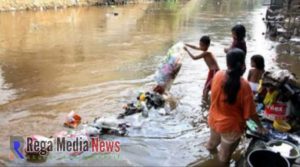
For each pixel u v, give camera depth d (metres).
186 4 26.75
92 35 12.56
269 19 14.49
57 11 18.98
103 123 5.05
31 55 9.49
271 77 4.85
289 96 4.83
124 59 9.26
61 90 6.73
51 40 11.52
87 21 15.82
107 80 7.39
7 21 14.98
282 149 4.25
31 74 7.77
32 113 5.63
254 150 4.02
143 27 14.71
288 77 4.83
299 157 4.22
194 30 14.16
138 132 5.09
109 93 6.59
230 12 21.55
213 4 27.23
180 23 16.09
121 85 7.05
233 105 3.95
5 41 11.16
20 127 5.13
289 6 15.15
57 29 13.55
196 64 8.70
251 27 15.16
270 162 3.97
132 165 4.30
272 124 4.93
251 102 3.88
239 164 4.33
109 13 19.14
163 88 6.32
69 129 5.11
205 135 5.09
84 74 7.81
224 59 9.33
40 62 8.80
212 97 4.17
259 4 27.95
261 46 11.11
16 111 5.70
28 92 6.59
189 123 5.45
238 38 5.84
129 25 15.13
